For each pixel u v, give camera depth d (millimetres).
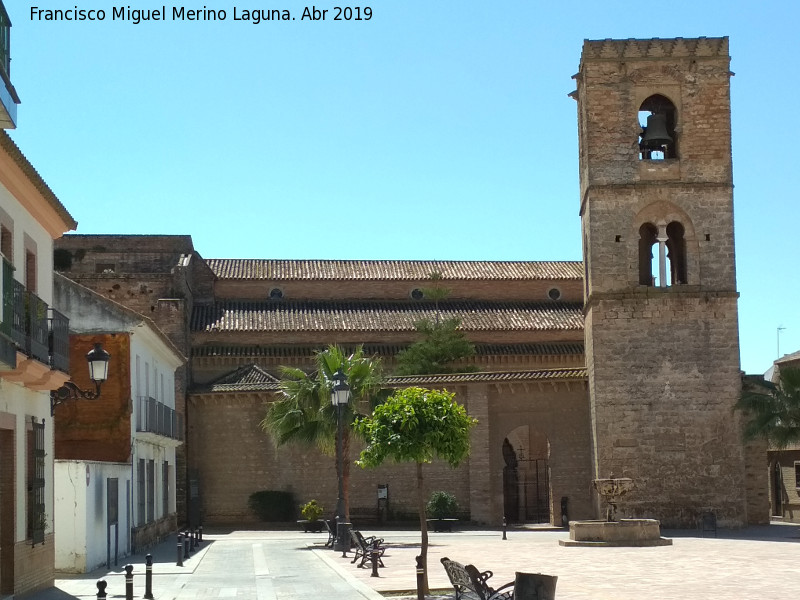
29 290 24375
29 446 24781
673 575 28672
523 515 65250
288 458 58781
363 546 32781
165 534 50094
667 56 55469
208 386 60375
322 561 34906
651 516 52875
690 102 55469
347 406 46344
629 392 53656
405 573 30344
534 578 17734
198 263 70188
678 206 54906
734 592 24328
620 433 53438
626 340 53938
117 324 40438
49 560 26391
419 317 68938
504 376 56688
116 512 35781
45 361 23953
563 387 56844
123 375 40125
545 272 74312
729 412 53656
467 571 19938
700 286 54469
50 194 25609
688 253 54719
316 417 46688
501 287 73062
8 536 22828
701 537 47000
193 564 34031
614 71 55406
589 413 55969
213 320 66688
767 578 27609
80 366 40156
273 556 37562
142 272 67250
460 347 64062
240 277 70438
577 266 75688
